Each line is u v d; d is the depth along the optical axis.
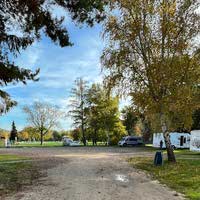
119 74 29.41
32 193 14.72
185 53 28.72
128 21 29.09
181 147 54.59
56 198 13.49
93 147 64.31
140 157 36.38
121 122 81.00
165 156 37.38
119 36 28.95
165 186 17.34
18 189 15.93
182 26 28.59
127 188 16.17
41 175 21.00
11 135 111.75
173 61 28.67
